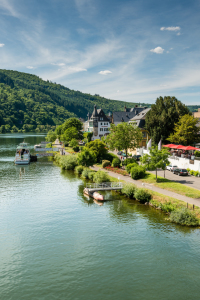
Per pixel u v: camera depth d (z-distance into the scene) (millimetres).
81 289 20797
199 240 28234
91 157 66062
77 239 29359
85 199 44688
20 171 71688
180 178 49281
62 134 140125
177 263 24203
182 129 68438
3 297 19953
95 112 138625
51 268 23750
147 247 27125
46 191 50188
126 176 55438
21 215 37188
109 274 22688
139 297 19781
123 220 34406
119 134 66625
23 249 27344
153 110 79812
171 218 33375
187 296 19844
